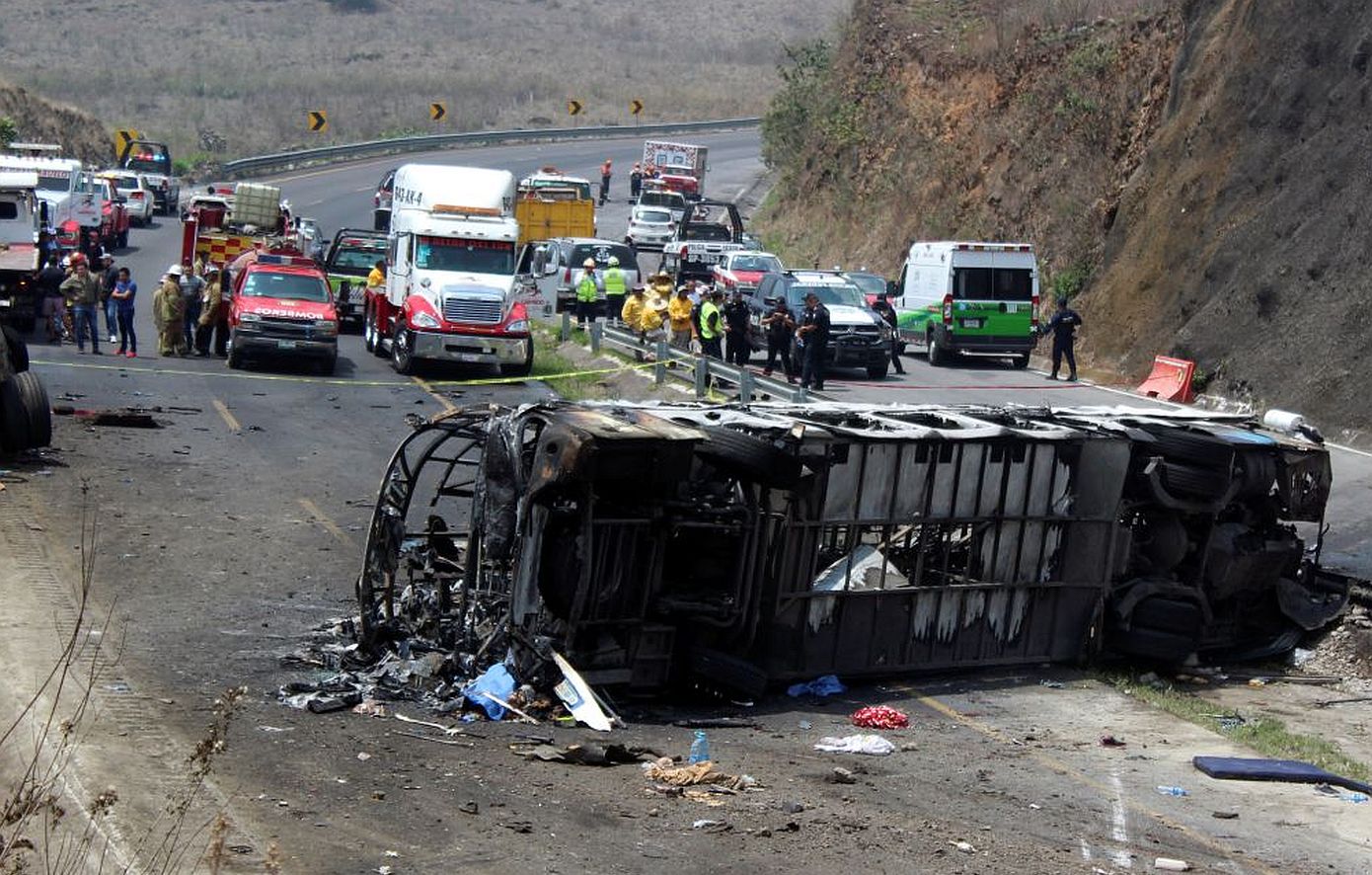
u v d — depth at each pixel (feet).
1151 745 43.73
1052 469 50.98
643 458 41.78
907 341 128.16
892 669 48.85
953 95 177.88
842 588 47.32
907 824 33.78
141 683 39.78
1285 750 44.14
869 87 200.34
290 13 414.82
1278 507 56.70
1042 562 51.47
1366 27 108.78
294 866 27.76
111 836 28.40
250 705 39.01
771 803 34.47
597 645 43.09
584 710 40.68
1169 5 142.10
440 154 281.13
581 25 425.69
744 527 44.27
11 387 69.05
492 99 343.87
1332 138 107.86
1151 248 124.16
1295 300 102.12
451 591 48.08
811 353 99.30
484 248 110.22
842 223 191.11
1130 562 54.08
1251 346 103.35
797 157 219.82
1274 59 118.21
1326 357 96.43
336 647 45.47
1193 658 55.06
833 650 47.55
